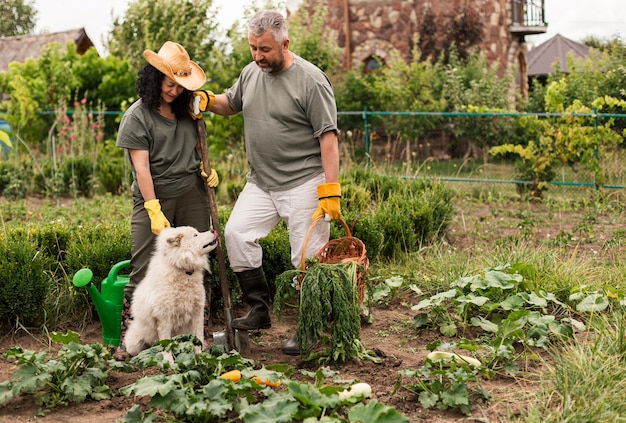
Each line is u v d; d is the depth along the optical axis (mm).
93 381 4250
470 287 5715
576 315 5566
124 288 5066
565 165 12562
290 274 4777
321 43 17781
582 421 3637
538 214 10891
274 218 5098
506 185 12945
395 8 19688
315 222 4770
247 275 5047
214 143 14414
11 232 6684
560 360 4324
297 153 4906
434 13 19359
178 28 17562
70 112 14047
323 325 4648
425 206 8156
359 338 5090
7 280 5480
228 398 3793
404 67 17359
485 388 4262
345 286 4688
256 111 4930
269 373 3943
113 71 16469
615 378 4105
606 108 12938
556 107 12586
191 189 5012
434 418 3898
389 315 5922
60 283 6168
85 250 6102
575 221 10195
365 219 7215
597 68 17047
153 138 4816
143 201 4953
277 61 4730
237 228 4973
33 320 5730
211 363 4102
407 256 7387
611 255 7723
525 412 3850
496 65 18203
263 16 4629
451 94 17234
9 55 24594
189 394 3738
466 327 5441
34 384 3996
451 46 18812
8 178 12617
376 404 3516
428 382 4262
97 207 10781
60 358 4449
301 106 4816
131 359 4414
